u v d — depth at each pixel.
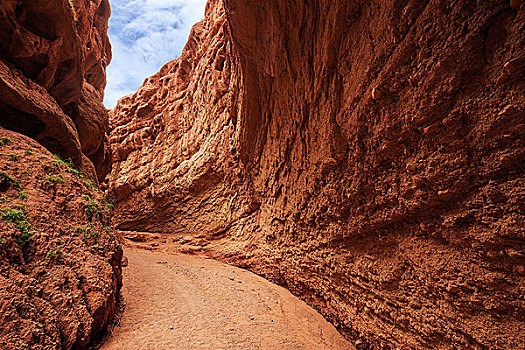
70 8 6.70
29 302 2.59
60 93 8.16
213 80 13.95
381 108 4.01
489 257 2.85
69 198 4.38
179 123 18.08
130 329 4.18
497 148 2.65
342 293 5.77
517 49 2.39
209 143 14.10
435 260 3.52
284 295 7.56
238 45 8.02
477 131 2.79
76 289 3.25
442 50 3.01
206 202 14.03
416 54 3.39
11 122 5.39
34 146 4.82
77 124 9.62
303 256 7.35
